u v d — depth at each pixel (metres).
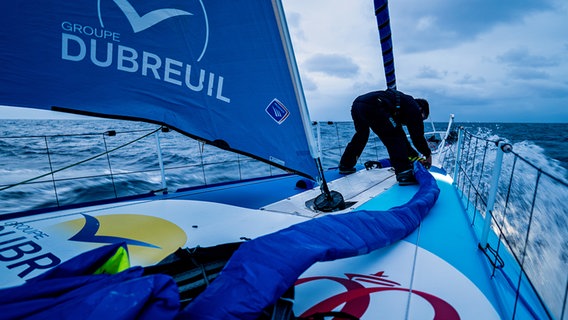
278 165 2.45
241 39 2.17
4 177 6.04
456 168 3.15
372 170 4.02
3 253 1.61
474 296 1.23
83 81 1.82
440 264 1.49
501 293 1.25
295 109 2.40
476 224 2.19
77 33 1.74
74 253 1.63
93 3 1.74
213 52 2.13
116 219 2.16
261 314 0.89
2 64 1.61
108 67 1.87
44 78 1.72
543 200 3.69
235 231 1.96
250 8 2.11
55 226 2.01
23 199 4.52
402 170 3.05
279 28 2.18
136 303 0.67
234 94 2.25
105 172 6.31
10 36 1.59
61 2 1.66
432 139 5.99
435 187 2.57
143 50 1.94
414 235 1.85
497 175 1.56
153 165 7.06
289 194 2.92
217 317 0.82
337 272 1.42
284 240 1.15
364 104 3.09
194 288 1.07
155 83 2.03
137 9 1.86
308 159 2.49
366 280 1.34
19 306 0.70
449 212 2.29
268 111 2.35
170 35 2.00
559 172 8.94
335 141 11.83
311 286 1.30
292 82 2.34
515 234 2.49
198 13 2.03
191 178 5.80
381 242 1.49
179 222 2.11
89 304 0.65
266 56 2.24
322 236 1.27
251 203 2.60
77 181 5.38
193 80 2.12
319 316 1.01
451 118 5.14
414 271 1.42
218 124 2.25
